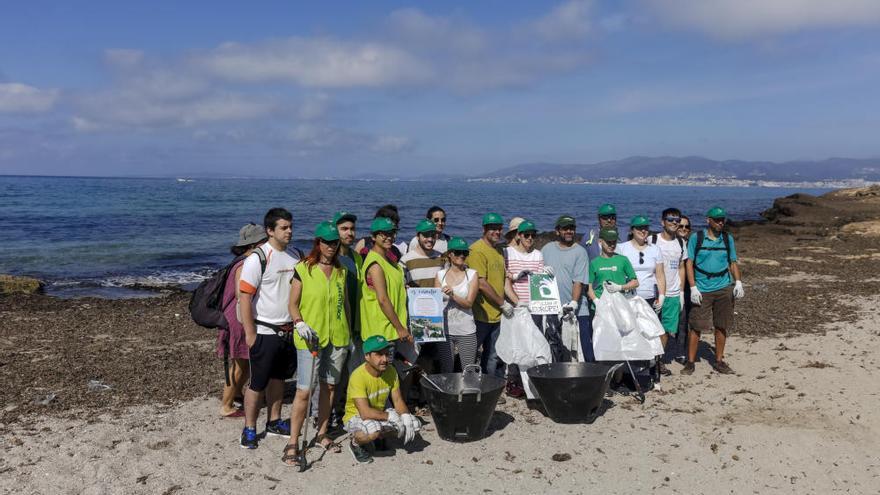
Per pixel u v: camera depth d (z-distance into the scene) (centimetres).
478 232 3509
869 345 944
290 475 533
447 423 589
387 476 530
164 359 908
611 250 731
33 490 504
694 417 663
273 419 612
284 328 566
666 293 789
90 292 1638
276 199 6888
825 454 571
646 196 11781
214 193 8388
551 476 532
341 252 600
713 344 981
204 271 2003
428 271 696
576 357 720
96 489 505
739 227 3506
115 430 626
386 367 557
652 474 536
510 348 679
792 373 809
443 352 678
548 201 8275
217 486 513
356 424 549
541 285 706
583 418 642
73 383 787
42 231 2984
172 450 581
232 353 623
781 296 1382
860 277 1675
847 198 4728
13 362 883
